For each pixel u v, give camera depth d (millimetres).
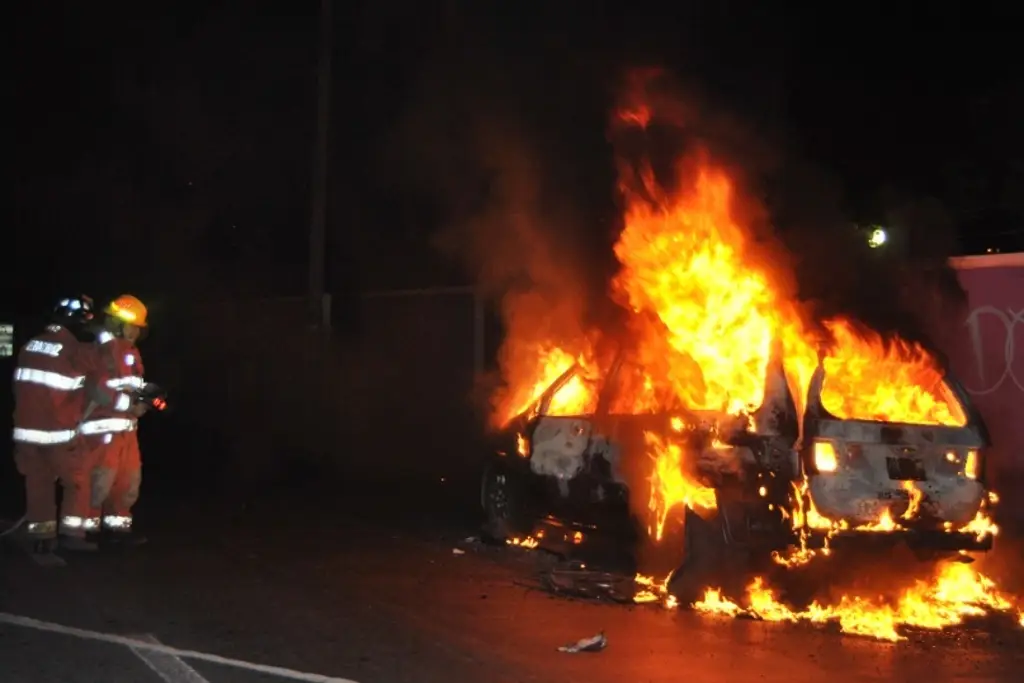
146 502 13922
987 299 12773
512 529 10453
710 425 8273
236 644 7098
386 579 9219
